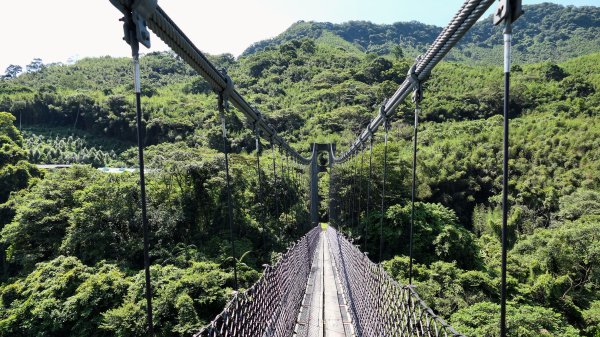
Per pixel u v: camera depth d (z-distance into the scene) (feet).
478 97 136.98
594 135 98.07
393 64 188.44
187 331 33.09
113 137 138.82
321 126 131.34
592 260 53.52
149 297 4.41
